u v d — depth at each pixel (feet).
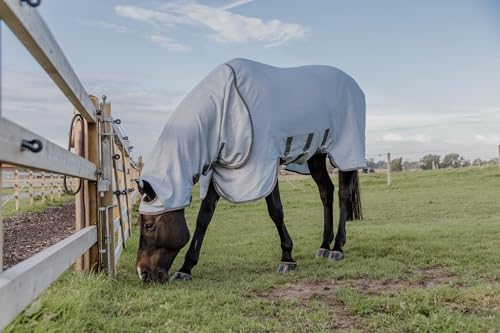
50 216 40.86
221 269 16.01
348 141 18.28
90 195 13.98
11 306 6.37
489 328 8.67
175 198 12.87
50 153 8.25
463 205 38.58
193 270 15.80
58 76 9.20
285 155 15.74
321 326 9.44
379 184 59.57
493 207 36.55
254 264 16.96
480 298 10.73
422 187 54.75
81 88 11.72
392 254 17.62
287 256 15.96
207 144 13.96
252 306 10.97
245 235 25.41
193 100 14.10
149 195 13.04
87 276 12.82
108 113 15.25
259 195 14.16
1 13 6.17
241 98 14.26
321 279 14.11
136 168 42.75
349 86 19.03
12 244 24.11
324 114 17.02
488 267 14.65
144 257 13.14
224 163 14.43
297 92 16.12
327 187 19.58
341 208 18.48
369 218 33.06
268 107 14.73
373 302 10.68
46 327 8.29
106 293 11.98
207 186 14.69
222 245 21.74
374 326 9.43
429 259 16.24
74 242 10.49
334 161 17.94
